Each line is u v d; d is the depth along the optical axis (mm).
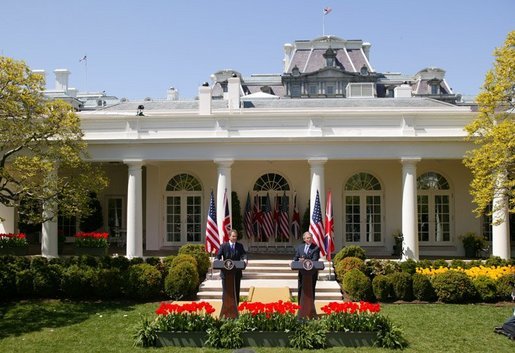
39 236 30359
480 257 26766
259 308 14078
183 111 31312
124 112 31203
